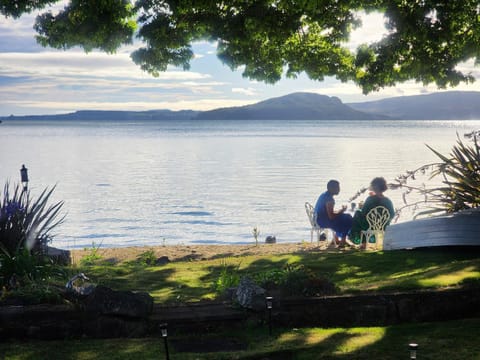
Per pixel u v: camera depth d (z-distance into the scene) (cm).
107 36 1456
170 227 2502
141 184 4219
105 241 2188
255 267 1138
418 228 1246
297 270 813
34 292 761
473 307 749
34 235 1094
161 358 604
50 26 1464
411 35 1459
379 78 1625
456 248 1218
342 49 1727
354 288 823
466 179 1312
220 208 3042
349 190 3725
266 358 597
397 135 17550
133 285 983
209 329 716
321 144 11119
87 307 706
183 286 970
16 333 690
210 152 8562
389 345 621
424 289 783
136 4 1500
